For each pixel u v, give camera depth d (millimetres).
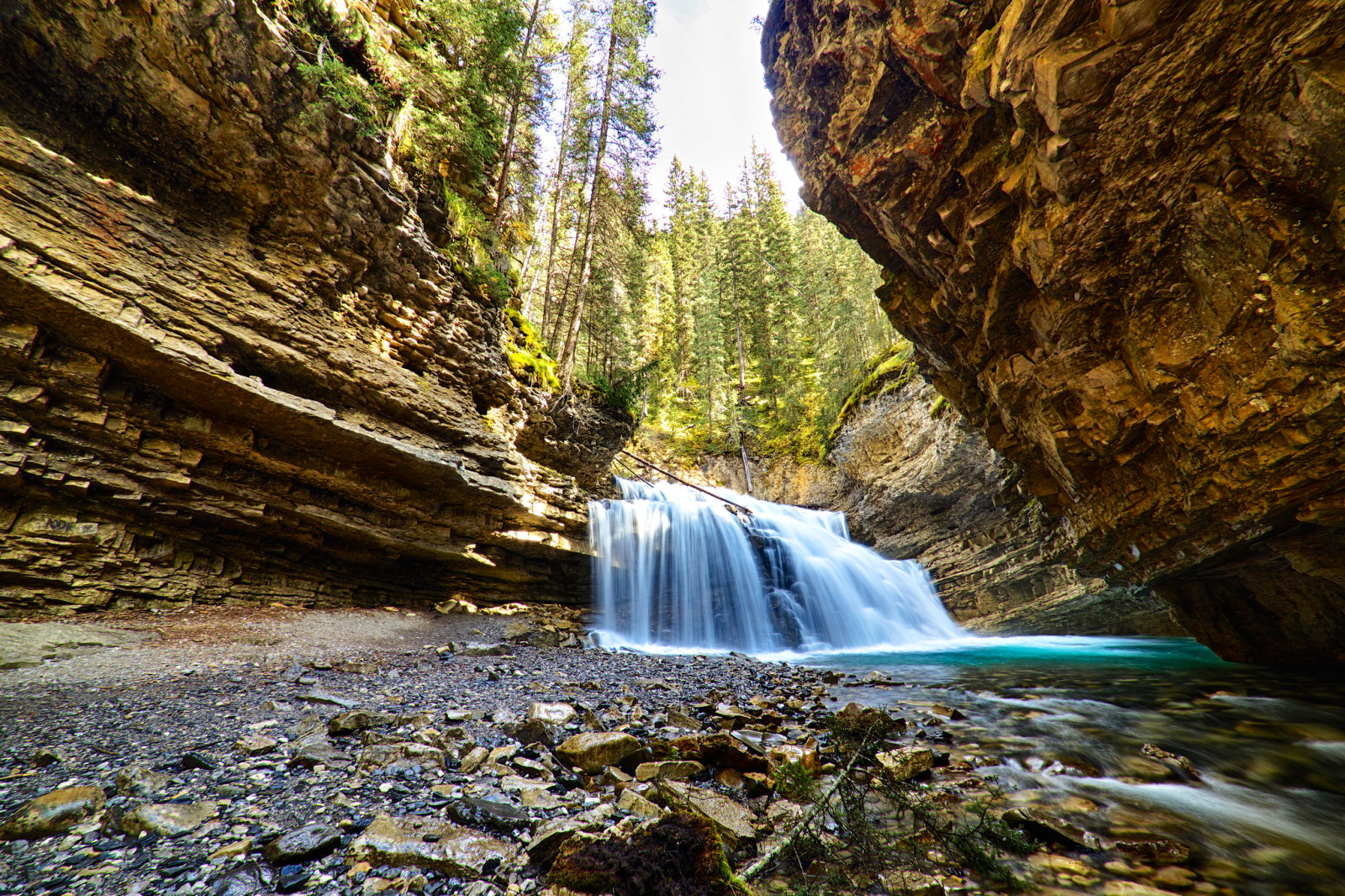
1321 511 4824
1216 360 4906
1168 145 4414
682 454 35031
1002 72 4895
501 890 2326
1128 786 3844
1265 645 8320
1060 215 5305
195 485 9695
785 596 20062
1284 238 4047
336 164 10656
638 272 35375
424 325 13266
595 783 3613
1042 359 6781
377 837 2639
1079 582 16219
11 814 2850
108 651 6965
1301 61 3520
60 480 7941
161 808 2896
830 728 5293
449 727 4871
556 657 10352
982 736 5160
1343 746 4645
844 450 25062
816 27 7344
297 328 10547
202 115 9102
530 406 16703
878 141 6949
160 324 8609
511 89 18984
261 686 6305
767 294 40281
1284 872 2643
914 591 21359
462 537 14562
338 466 11727
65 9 7773
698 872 2359
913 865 2684
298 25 10562
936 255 7316
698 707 6305
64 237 7746
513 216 25469
